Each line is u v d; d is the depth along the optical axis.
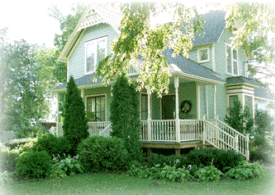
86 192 6.88
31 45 28.16
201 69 14.83
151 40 9.48
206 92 15.60
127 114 10.78
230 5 12.45
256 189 7.09
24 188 7.37
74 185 7.71
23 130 23.25
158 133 12.56
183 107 14.88
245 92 17.14
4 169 10.01
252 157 12.30
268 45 17.98
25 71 27.14
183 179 8.11
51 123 29.19
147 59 10.12
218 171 8.47
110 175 9.26
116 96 10.96
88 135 12.66
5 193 6.82
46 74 29.08
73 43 18.56
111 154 9.73
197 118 14.20
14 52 25.83
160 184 7.74
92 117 15.71
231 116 15.62
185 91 14.90
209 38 16.59
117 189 7.18
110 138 10.12
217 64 16.67
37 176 8.61
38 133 23.05
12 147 15.95
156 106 16.14
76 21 26.08
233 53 18.95
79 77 18.12
